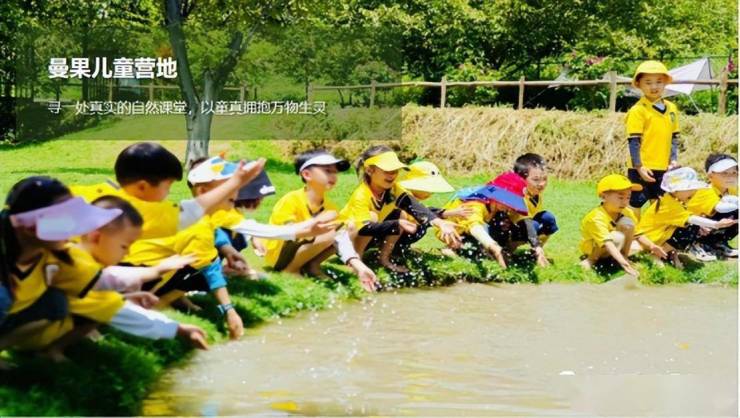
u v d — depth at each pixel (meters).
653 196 9.42
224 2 17.14
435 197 12.13
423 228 7.90
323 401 4.62
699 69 22.84
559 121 16.06
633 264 8.24
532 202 8.45
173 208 5.02
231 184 5.12
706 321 6.69
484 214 8.23
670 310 7.04
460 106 23.41
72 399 4.18
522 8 23.73
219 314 5.89
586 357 5.63
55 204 4.11
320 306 6.69
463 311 6.80
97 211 4.23
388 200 7.70
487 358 5.54
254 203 6.87
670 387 5.06
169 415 4.32
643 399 4.82
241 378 4.94
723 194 8.93
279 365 5.21
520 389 4.94
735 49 25.61
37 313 4.21
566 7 23.91
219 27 17.33
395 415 4.45
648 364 5.51
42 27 20.86
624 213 8.28
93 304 4.42
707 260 8.66
